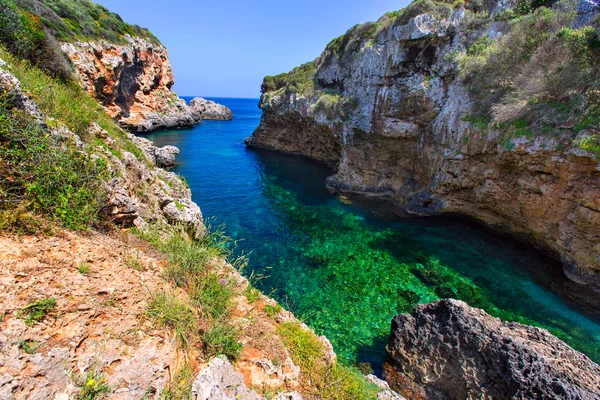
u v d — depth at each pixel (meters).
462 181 15.95
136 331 3.77
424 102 18.00
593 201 10.59
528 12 15.27
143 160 11.77
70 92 10.84
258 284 11.90
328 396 4.70
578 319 10.52
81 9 37.03
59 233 4.69
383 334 9.86
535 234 13.53
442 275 12.95
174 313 4.31
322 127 28.11
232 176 27.16
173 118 51.97
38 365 2.79
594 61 11.12
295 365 5.00
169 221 9.73
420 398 7.44
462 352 7.18
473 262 13.88
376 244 15.54
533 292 11.89
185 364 3.85
